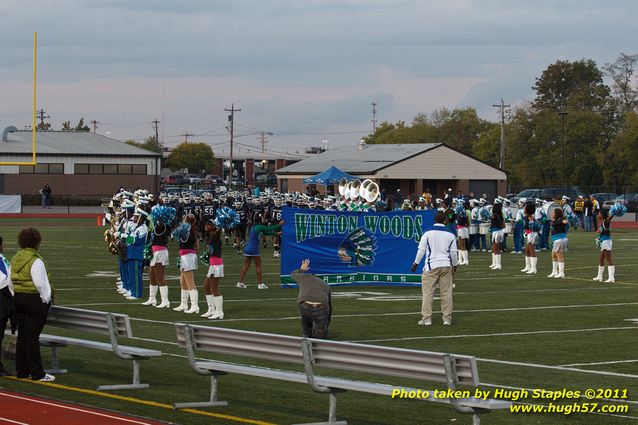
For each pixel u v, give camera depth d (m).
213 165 148.88
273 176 134.88
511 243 44.03
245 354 11.42
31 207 75.31
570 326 18.36
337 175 53.59
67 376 13.37
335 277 25.47
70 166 80.44
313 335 16.09
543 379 13.41
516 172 98.94
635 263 32.88
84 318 13.04
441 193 81.75
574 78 128.50
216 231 19.19
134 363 12.65
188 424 10.66
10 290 12.99
